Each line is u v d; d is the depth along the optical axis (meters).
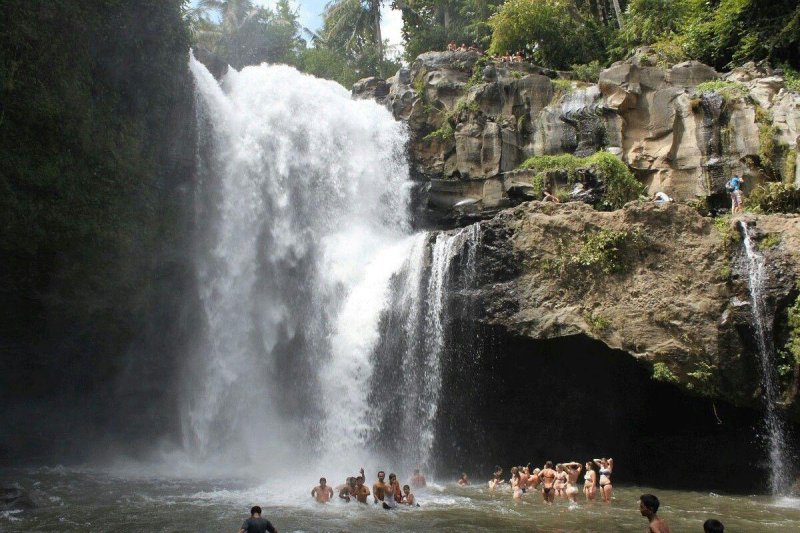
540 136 29.52
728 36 32.06
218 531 13.51
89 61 19.81
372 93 34.25
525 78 30.39
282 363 26.28
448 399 23.55
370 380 24.64
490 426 23.92
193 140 24.11
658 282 21.31
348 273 26.73
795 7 30.34
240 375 25.12
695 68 28.31
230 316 25.02
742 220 21.23
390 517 15.49
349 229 29.00
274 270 26.59
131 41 20.84
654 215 21.81
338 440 24.62
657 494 20.06
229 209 25.44
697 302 20.75
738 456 21.56
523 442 24.09
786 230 20.67
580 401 23.36
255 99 28.20
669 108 27.33
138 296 21.70
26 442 23.41
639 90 28.17
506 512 16.39
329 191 29.03
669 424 23.20
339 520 14.97
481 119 30.02
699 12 34.56
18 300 19.75
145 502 16.66
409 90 32.53
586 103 29.05
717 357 20.30
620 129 28.03
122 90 21.08
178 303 23.73
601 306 21.56
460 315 23.12
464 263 23.62
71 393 23.30
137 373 23.64
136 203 21.20
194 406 24.30
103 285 20.61
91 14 19.56
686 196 26.25
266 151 27.38
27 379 22.16
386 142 31.28
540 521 15.26
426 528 14.31
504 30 38.62
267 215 26.75
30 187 18.31
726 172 25.23
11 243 18.25
